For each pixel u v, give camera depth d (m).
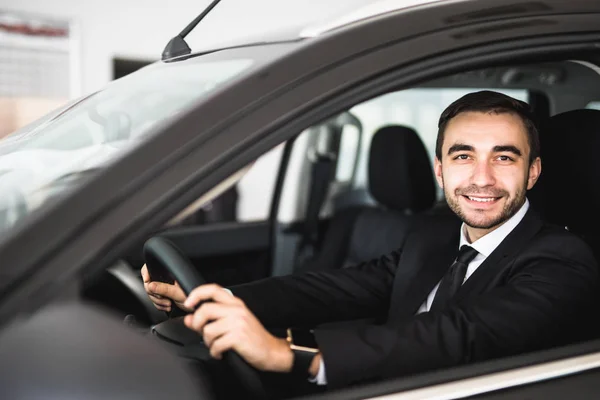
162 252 1.15
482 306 1.17
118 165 0.85
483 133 1.26
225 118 0.89
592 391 0.99
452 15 1.04
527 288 1.20
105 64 5.51
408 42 1.00
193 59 1.43
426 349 1.09
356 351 1.06
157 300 1.23
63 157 1.18
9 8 4.92
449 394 0.94
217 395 1.06
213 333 1.00
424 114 3.52
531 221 1.33
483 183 1.26
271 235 2.96
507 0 1.09
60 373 0.71
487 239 1.32
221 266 2.71
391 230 2.82
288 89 0.93
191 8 5.92
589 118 1.40
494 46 1.02
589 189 1.39
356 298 1.59
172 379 0.73
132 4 5.60
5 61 4.95
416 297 1.46
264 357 1.02
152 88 1.31
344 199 3.54
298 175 3.08
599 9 1.09
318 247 3.14
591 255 1.27
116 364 0.73
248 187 4.43
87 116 1.36
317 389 1.10
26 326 0.74
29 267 0.77
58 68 5.24
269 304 1.50
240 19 6.18
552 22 1.06
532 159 1.29
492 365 0.99
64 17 5.23
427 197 2.84
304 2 6.51
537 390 0.97
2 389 0.71
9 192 1.03
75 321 0.75
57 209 0.81
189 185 0.84
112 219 0.81
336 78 0.95
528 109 1.29
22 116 4.84
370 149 2.88
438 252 1.50
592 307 1.23
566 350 1.04
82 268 0.78
